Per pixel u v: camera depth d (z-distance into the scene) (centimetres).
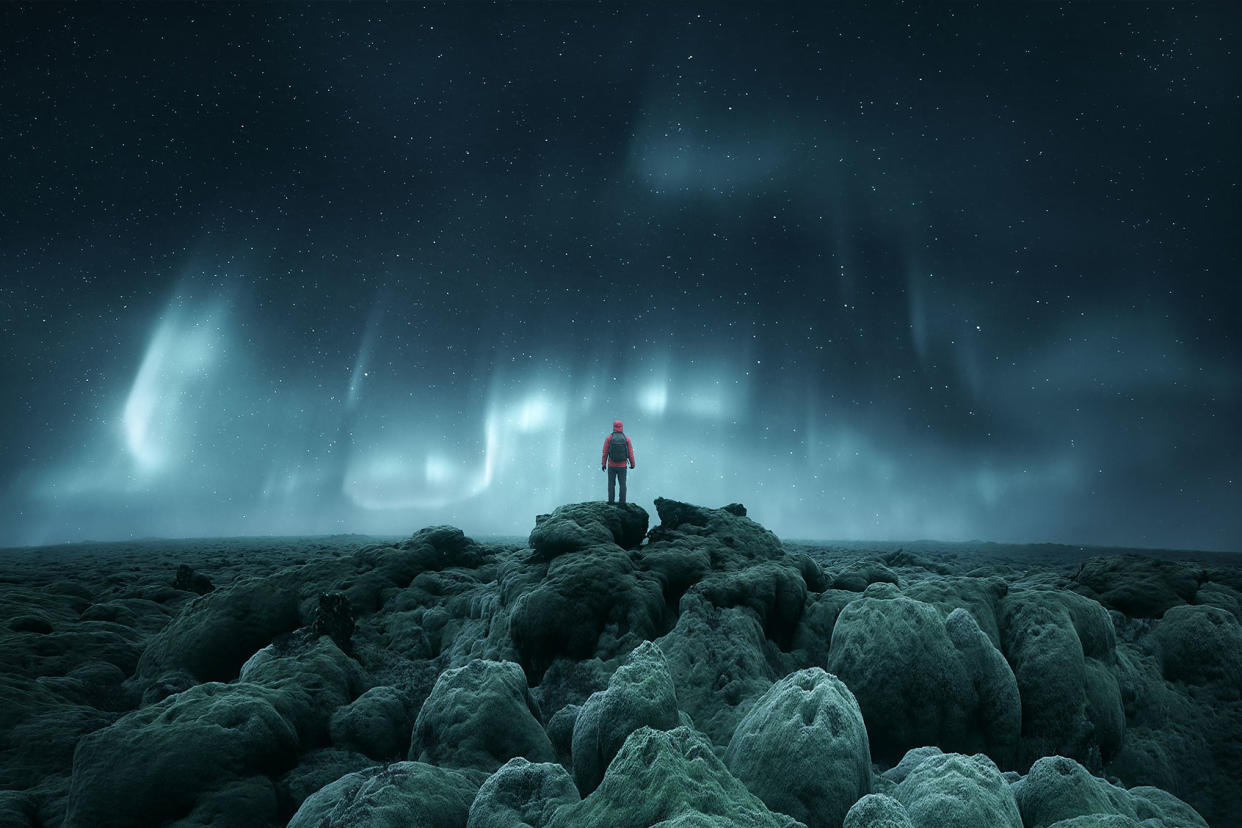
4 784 746
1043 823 567
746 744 645
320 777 741
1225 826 912
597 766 632
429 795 571
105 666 1087
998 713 867
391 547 1387
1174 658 1098
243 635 1120
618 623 1043
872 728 860
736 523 1365
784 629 1102
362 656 1050
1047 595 1042
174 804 649
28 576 2308
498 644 1057
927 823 516
